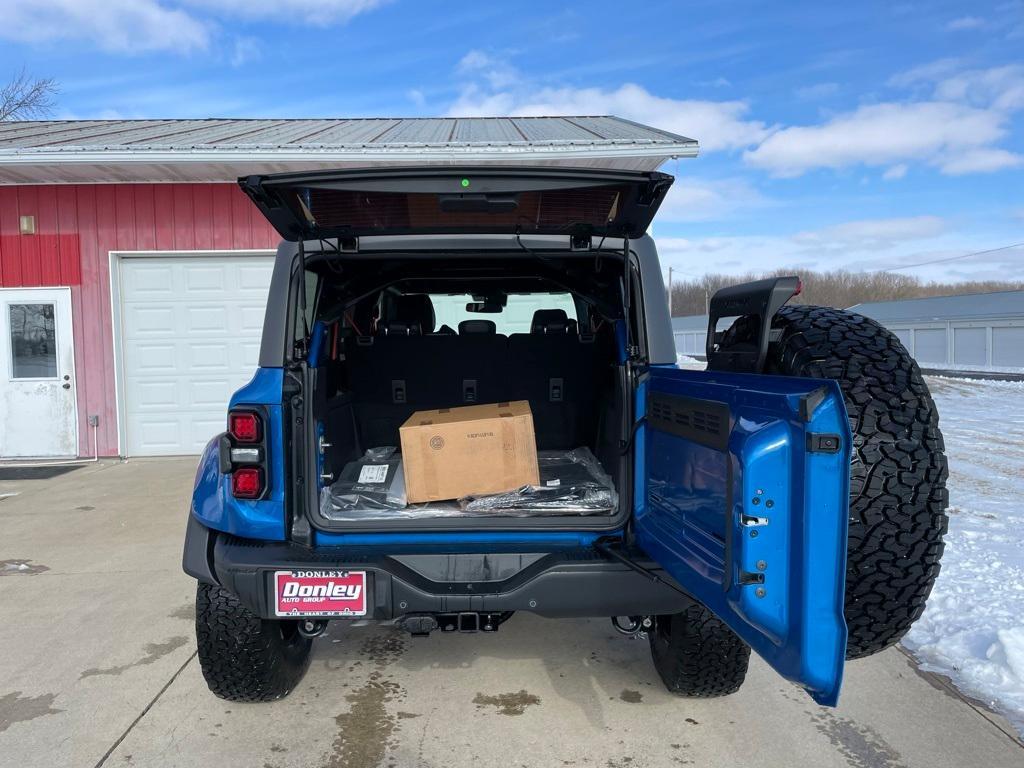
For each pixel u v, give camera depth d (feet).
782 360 7.39
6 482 25.44
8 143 26.45
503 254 9.00
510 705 9.86
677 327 176.65
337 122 36.81
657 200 7.80
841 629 5.57
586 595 7.93
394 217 8.39
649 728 9.27
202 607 8.96
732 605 6.01
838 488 5.50
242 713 9.66
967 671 10.69
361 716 9.57
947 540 16.84
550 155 25.49
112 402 29.96
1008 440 33.55
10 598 13.98
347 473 10.23
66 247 29.48
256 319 30.12
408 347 11.38
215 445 9.13
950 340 106.52
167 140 27.12
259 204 7.78
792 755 8.68
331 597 7.88
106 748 8.86
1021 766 8.43
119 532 18.74
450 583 8.09
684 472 7.39
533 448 9.20
